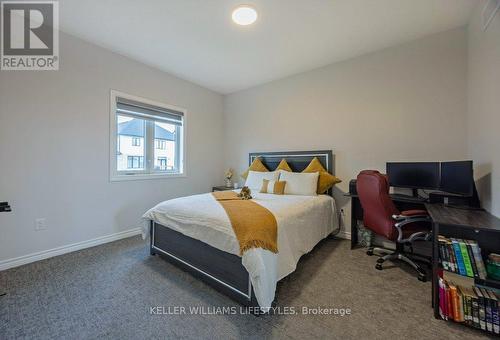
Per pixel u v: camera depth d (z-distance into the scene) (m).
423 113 2.56
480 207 1.96
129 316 1.50
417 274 2.10
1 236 2.11
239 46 2.75
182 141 3.86
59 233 2.47
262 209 2.00
